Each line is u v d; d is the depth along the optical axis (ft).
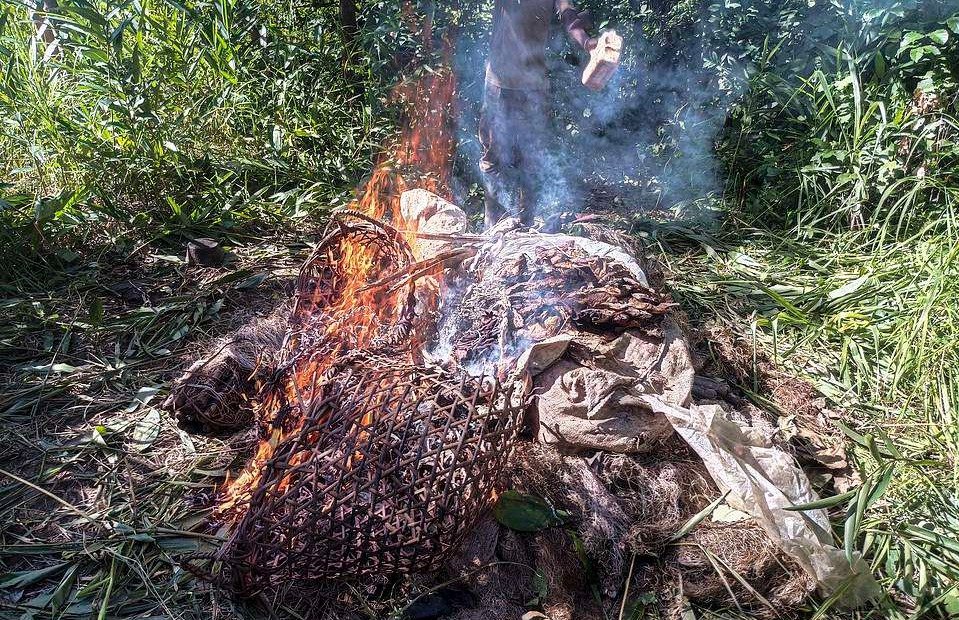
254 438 10.02
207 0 16.53
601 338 9.97
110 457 10.02
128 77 14.88
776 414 11.12
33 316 12.43
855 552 8.54
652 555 8.76
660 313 10.11
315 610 8.35
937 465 9.89
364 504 7.73
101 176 15.02
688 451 9.64
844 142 15.39
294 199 16.03
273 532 7.77
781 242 15.16
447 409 8.11
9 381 11.16
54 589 8.51
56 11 14.62
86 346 11.95
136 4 15.61
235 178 16.37
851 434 10.28
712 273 14.34
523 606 8.42
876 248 14.42
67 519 9.25
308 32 17.40
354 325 10.02
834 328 12.70
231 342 10.77
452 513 7.89
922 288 12.62
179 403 10.33
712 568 8.64
